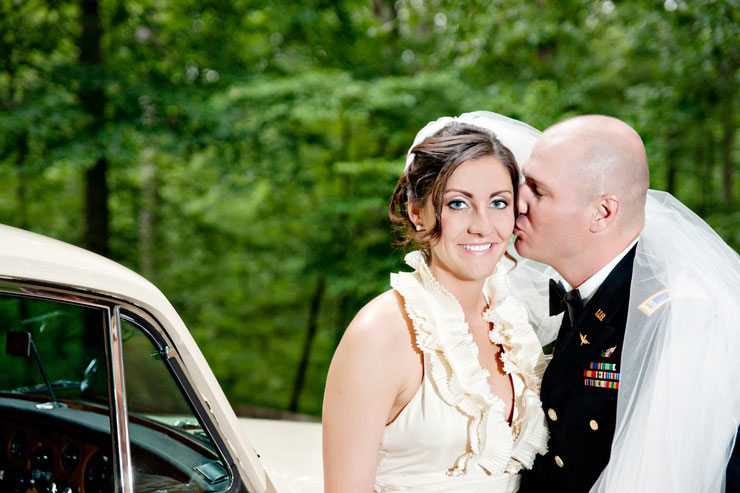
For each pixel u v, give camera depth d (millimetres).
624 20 9172
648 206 1896
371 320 1635
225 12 9188
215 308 12445
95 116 7918
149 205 12141
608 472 1665
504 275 1910
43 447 1560
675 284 1721
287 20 8953
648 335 1683
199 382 1649
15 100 7957
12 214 12078
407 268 8914
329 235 9898
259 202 11953
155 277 12250
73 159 7480
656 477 1617
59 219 12305
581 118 1835
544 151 1781
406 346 1647
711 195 11594
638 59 9570
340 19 9312
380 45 9672
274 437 2680
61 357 1526
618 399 1690
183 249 12500
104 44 9234
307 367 12852
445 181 1641
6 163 8062
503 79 9141
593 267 1823
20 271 1372
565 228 1770
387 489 1688
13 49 8344
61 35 8766
